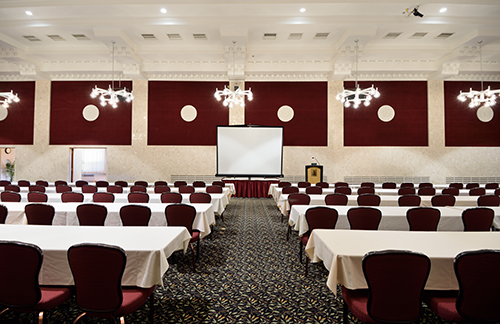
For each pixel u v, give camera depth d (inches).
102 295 72.9
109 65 394.6
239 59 349.1
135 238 102.1
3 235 105.7
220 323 93.7
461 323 74.5
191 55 363.3
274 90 453.1
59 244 93.6
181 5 253.9
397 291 68.3
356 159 448.1
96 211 143.9
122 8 258.4
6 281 73.0
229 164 407.8
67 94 450.9
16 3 251.4
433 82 446.6
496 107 446.3
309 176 400.2
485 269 67.1
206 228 160.1
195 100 453.4
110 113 450.6
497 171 444.8
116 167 447.8
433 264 81.3
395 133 447.8
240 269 140.0
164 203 191.9
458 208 176.1
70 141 449.1
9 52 346.0
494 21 272.7
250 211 297.0
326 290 117.7
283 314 99.4
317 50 354.0
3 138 447.8
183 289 118.1
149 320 93.2
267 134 407.2
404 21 272.8
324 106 451.5
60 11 262.7
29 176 446.0
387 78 447.5
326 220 136.2
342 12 265.1
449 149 445.1
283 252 166.1
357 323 93.6
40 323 75.9
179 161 450.6
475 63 382.9
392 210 166.2
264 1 250.2
